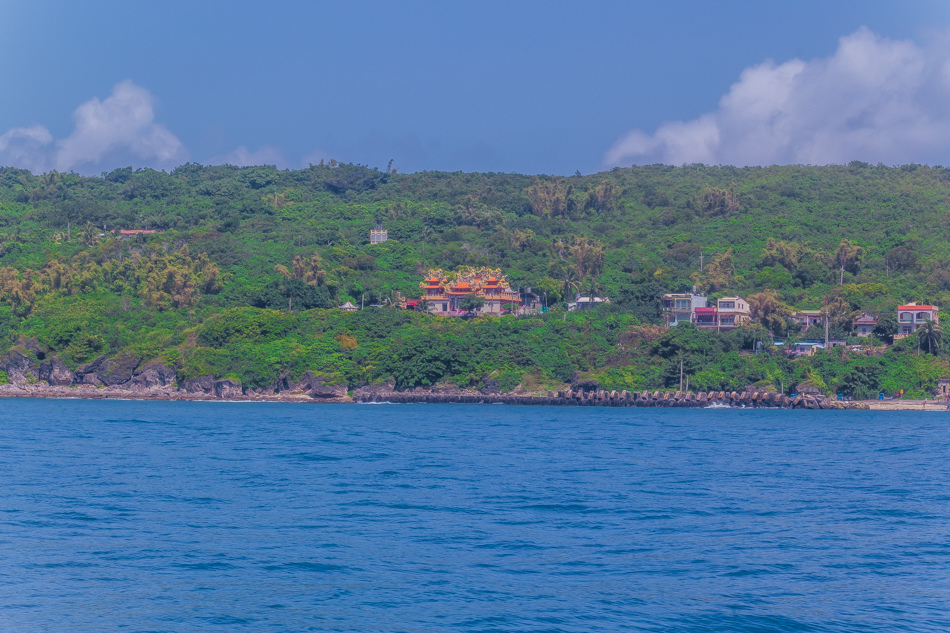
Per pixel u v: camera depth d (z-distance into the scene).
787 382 143.00
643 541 38.22
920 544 38.16
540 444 79.12
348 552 35.81
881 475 60.62
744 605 29.39
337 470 59.78
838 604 29.62
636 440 84.31
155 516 42.69
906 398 141.00
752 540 38.66
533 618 27.94
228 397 147.38
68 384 152.38
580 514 44.16
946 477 59.91
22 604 29.00
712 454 72.69
